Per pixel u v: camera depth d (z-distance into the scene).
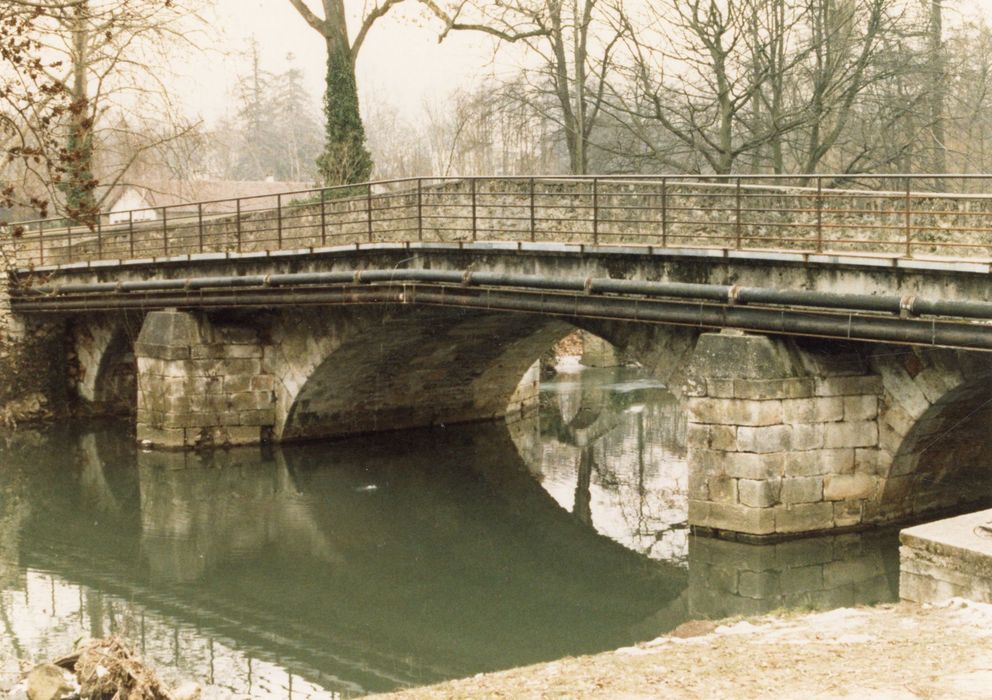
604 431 32.09
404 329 26.52
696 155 30.23
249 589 17.83
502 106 33.56
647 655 9.62
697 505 17.62
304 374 28.00
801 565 16.77
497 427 33.09
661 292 17.91
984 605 10.34
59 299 32.19
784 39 27.70
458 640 15.03
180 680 13.40
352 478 26.02
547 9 31.02
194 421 28.50
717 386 17.27
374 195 23.56
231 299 26.59
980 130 31.39
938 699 7.49
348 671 13.78
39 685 10.80
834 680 8.12
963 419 17.55
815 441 17.22
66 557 19.84
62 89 15.31
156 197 54.25
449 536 21.09
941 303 14.67
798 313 16.36
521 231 20.47
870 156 27.92
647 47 29.16
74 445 30.48
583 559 19.30
